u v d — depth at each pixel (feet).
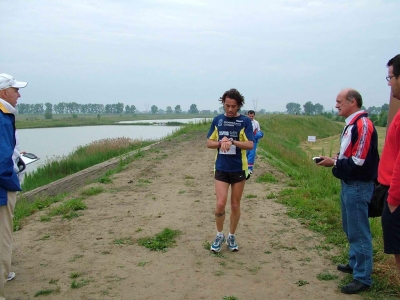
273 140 81.41
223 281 14.67
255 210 24.14
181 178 34.78
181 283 14.56
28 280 14.94
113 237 19.60
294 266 15.96
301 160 53.21
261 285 14.33
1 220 12.70
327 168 35.40
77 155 74.13
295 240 18.93
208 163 43.29
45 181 58.08
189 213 23.67
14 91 13.37
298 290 13.88
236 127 16.47
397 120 11.24
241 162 16.70
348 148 13.33
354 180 13.33
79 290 14.10
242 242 18.80
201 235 19.81
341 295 13.46
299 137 119.65
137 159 46.62
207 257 17.01
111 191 29.71
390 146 11.60
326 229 20.12
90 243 18.80
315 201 25.13
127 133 169.89
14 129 13.00
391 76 11.29
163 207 25.05
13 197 13.34
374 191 13.32
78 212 24.03
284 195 27.48
